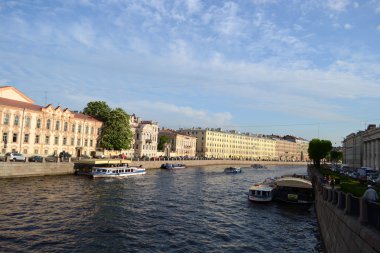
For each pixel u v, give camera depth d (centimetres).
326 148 10744
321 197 2966
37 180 5159
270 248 2497
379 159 8294
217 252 2330
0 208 3109
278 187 4738
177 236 2639
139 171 7275
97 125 8781
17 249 2131
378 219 1230
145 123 11650
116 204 3688
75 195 4062
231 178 8006
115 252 2197
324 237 2414
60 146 7644
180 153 15150
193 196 4653
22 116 6725
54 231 2552
